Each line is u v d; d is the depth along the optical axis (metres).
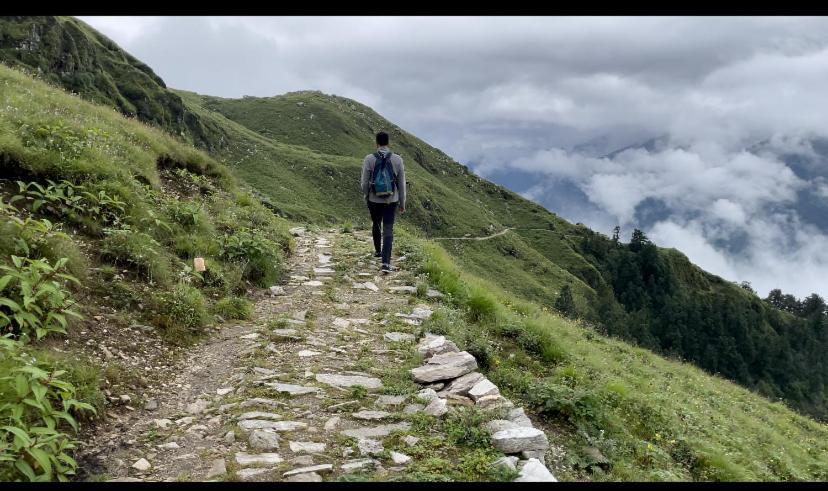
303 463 5.04
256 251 12.02
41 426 5.12
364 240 17.88
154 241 10.02
